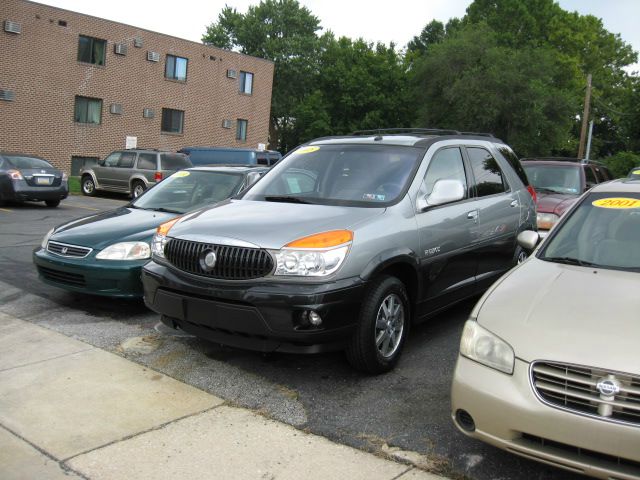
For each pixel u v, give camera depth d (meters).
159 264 4.75
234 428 3.78
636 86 48.06
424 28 76.88
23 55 25.78
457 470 3.30
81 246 6.10
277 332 4.09
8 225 12.61
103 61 28.83
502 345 3.09
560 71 50.09
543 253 4.19
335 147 5.71
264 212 4.80
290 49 51.72
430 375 4.64
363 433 3.72
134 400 4.16
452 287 5.45
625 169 43.19
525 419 2.89
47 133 26.94
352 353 4.41
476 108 40.56
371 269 4.30
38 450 3.48
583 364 2.83
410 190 4.99
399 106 53.53
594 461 2.78
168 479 3.21
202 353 5.07
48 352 5.05
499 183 6.45
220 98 34.50
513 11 53.38
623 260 3.89
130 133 30.25
